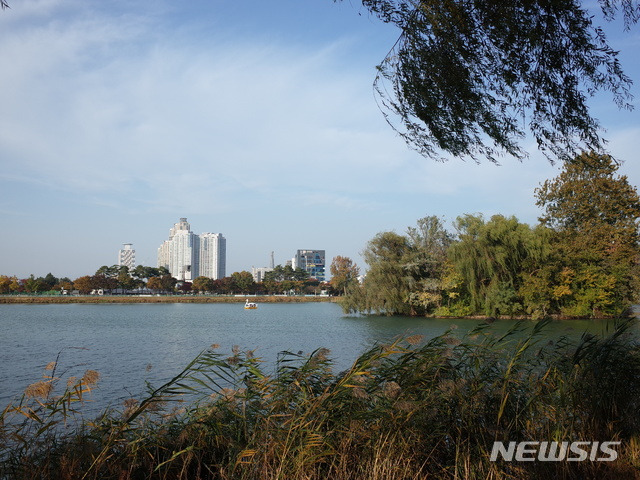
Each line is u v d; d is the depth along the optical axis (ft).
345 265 561.43
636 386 20.31
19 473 14.17
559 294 160.04
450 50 17.95
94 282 554.46
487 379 18.85
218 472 15.07
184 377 17.30
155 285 590.14
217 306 375.45
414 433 15.76
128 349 107.55
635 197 167.73
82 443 15.11
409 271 192.13
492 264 170.19
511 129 19.12
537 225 172.86
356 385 16.53
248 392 17.98
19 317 228.84
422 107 18.79
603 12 17.39
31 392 14.51
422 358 18.37
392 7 17.56
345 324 173.58
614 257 164.25
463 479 15.01
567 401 18.48
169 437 16.63
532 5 17.33
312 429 15.44
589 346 20.99
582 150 19.33
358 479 14.57
